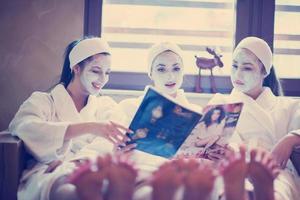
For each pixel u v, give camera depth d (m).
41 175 1.37
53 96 1.60
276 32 2.12
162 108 1.26
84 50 1.61
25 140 1.43
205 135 1.39
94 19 2.05
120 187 1.07
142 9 2.09
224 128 1.39
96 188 1.07
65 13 1.99
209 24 2.10
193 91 2.08
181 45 2.10
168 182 1.04
